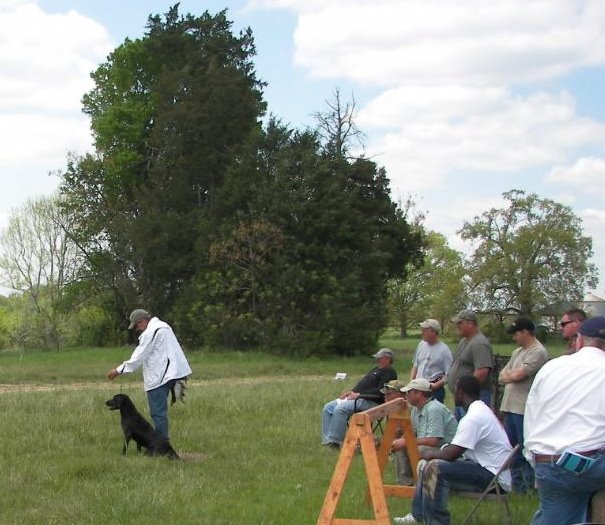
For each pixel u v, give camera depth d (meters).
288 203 41.97
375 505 6.73
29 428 12.75
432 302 76.75
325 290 41.91
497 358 11.10
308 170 42.41
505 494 7.61
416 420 9.41
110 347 50.09
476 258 66.12
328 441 12.09
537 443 5.71
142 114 52.62
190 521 7.90
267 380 26.75
